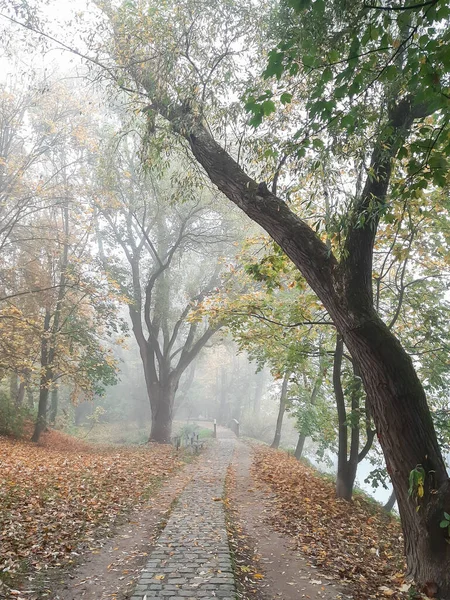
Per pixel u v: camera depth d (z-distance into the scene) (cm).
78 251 2091
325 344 1284
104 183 1661
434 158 455
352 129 481
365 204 519
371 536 787
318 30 468
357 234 503
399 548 746
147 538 669
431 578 418
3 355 1706
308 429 1639
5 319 1695
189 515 782
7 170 1659
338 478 1080
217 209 2084
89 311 2125
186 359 2469
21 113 1762
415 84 427
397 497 459
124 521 753
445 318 1107
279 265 762
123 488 998
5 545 562
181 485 1105
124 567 545
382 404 458
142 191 2016
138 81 757
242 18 734
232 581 485
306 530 747
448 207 914
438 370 1110
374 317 475
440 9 347
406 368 460
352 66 418
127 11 774
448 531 419
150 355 2447
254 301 1152
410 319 1162
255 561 595
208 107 685
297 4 388
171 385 2453
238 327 1182
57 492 877
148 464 1398
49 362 1814
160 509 854
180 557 561
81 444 2109
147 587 466
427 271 1132
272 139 654
